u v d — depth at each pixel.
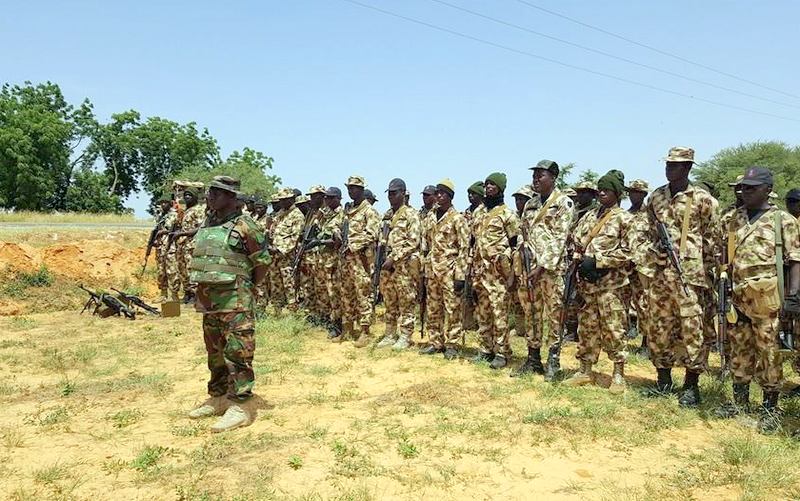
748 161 23.83
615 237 6.14
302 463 4.30
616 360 6.23
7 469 4.20
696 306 5.66
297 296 10.88
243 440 4.78
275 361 7.68
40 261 13.23
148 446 4.66
